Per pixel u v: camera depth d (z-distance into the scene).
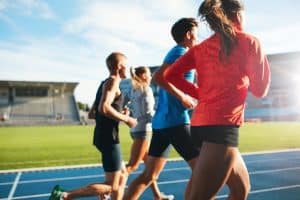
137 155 4.46
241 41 2.07
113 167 3.67
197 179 2.06
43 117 48.06
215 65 2.12
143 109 4.45
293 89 44.03
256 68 2.07
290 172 6.98
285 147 12.91
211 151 2.04
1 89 49.53
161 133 3.49
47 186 6.20
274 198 4.90
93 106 3.90
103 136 3.64
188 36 3.23
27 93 50.44
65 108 50.16
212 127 2.05
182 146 3.35
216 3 2.14
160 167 3.58
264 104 44.91
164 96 3.45
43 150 13.36
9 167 9.05
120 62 3.65
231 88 2.07
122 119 3.56
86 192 3.72
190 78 3.22
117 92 3.64
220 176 2.02
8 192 5.76
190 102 2.85
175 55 3.02
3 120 45.66
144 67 4.53
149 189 5.53
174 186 5.84
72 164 9.52
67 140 18.00
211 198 2.05
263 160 8.74
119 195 3.96
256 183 5.89
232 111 2.05
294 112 43.41
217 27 2.10
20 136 21.39
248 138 16.97
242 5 2.18
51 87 51.12
